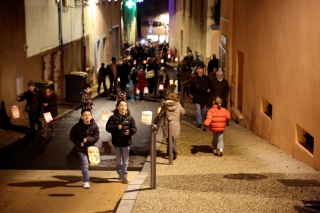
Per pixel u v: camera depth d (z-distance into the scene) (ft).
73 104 80.94
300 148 37.83
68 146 49.29
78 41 96.84
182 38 177.06
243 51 60.08
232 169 36.11
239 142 47.44
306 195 27.35
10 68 61.57
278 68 43.39
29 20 68.44
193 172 35.58
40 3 73.10
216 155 41.65
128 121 34.65
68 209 29.86
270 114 49.06
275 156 40.19
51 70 80.74
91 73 108.88
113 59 96.73
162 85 91.40
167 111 39.93
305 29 36.14
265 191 28.53
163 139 49.60
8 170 40.01
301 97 37.17
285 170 34.88
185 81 83.05
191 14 151.64
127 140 34.91
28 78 68.13
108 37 131.95
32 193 33.45
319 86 33.35
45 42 75.56
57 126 60.85
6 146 49.06
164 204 26.63
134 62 134.92
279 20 43.04
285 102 41.45
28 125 60.54
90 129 33.68
